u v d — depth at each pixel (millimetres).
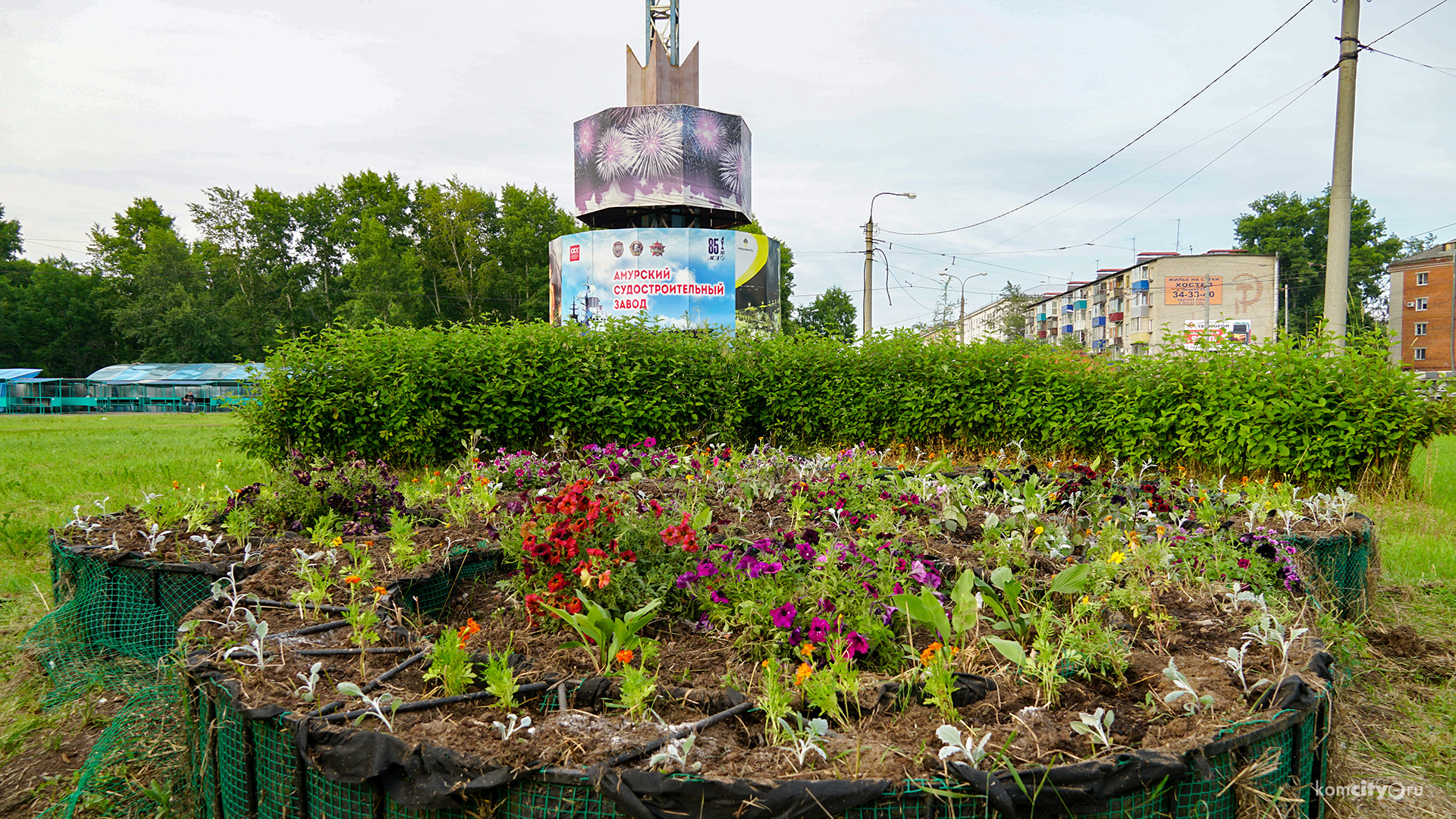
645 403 10312
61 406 46375
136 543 4395
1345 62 10180
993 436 10008
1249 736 2088
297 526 4938
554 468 6281
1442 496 7883
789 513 5305
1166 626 3146
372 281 46562
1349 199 10281
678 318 19859
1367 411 7672
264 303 55031
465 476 6074
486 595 4059
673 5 20828
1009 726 2256
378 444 9469
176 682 3031
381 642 2926
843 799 1809
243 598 3223
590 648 2914
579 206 20844
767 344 11172
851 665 2736
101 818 2705
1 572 5496
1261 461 8125
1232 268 55469
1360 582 4711
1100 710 2125
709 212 21766
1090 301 72250
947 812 1842
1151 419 8797
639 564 3621
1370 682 3807
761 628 3062
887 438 10391
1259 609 3203
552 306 21312
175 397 47438
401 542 3990
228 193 54531
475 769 1934
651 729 2182
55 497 8398
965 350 10305
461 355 9812
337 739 2072
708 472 6289
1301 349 8453
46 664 3949
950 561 4023
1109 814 1904
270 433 9273
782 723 2160
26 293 59156
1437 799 2809
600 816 1872
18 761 3125
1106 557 3730
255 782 2283
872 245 24609
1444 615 4738
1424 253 53000
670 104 20469
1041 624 2822
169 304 53344
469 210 48500
